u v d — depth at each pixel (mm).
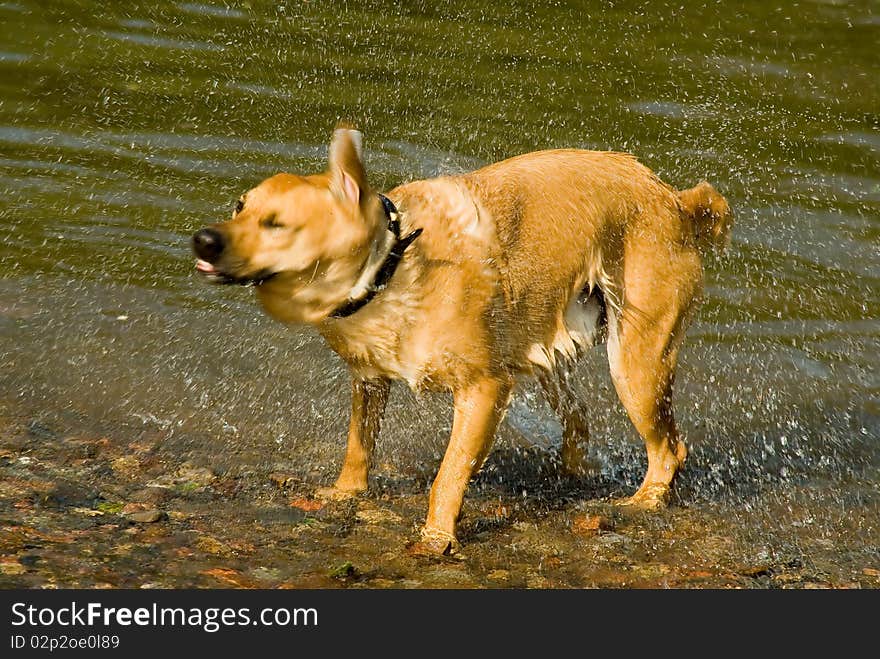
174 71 20656
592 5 25844
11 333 13070
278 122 18844
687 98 20922
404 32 23547
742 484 11469
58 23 22438
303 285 8711
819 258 15898
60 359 12633
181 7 24000
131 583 8734
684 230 10805
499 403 9742
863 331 14383
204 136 18312
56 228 15477
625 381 10641
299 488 10609
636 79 21672
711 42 23922
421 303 9180
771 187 17672
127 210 16047
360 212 8617
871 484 11578
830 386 13336
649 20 25031
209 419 11766
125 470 10602
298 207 8453
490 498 10898
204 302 14234
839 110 20766
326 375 12891
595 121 19578
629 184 10531
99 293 14148
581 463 11438
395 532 9945
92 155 17516
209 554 9281
